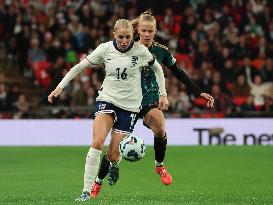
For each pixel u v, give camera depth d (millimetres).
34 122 63750
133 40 26734
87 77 66875
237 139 63188
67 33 72188
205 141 63344
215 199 25750
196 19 73625
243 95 67312
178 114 65438
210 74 67125
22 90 71062
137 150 25734
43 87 71188
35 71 71750
